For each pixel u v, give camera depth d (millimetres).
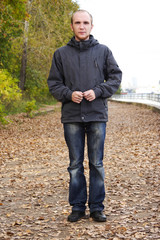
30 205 4957
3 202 5207
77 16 3785
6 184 6398
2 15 15727
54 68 3898
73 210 4027
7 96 14742
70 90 3785
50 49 23922
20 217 4391
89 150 3924
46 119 21172
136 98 51375
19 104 24250
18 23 18688
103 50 3865
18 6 15953
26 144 11906
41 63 26516
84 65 3797
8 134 14234
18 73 28656
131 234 3539
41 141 12656
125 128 16375
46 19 22562
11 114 21562
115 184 5961
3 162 8805
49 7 21422
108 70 3869
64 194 5555
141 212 4316
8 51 21047
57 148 11031
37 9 21734
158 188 5512
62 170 7582
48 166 8156
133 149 10094
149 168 7211
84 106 3783
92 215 4008
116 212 4363
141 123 18234
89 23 3811
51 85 3881
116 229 3701
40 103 32812
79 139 3893
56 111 27891
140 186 5758
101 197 3957
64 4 20859
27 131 15484
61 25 23000
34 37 24828
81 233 3637
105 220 3963
